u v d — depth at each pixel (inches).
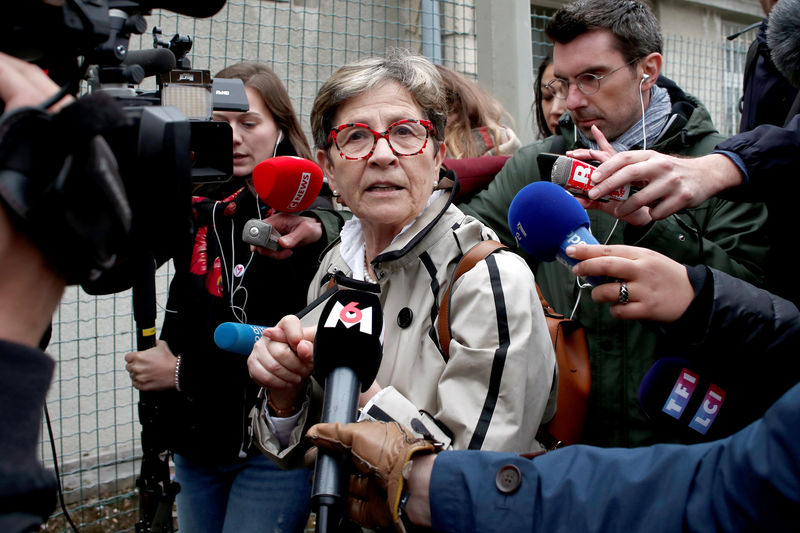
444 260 60.2
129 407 148.9
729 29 258.5
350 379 46.1
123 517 139.2
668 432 68.6
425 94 64.5
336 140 64.5
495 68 124.0
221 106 69.5
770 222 68.7
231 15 137.8
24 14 31.5
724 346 53.4
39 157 28.5
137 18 37.6
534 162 85.8
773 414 34.6
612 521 38.3
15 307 29.7
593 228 75.2
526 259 82.4
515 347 53.5
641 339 70.5
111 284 40.3
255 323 83.0
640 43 77.2
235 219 84.7
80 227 29.0
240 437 80.3
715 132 78.3
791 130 60.8
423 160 63.2
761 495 34.0
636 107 79.0
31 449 28.2
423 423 53.3
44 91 31.6
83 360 142.0
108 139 30.5
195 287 83.0
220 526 86.3
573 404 63.7
